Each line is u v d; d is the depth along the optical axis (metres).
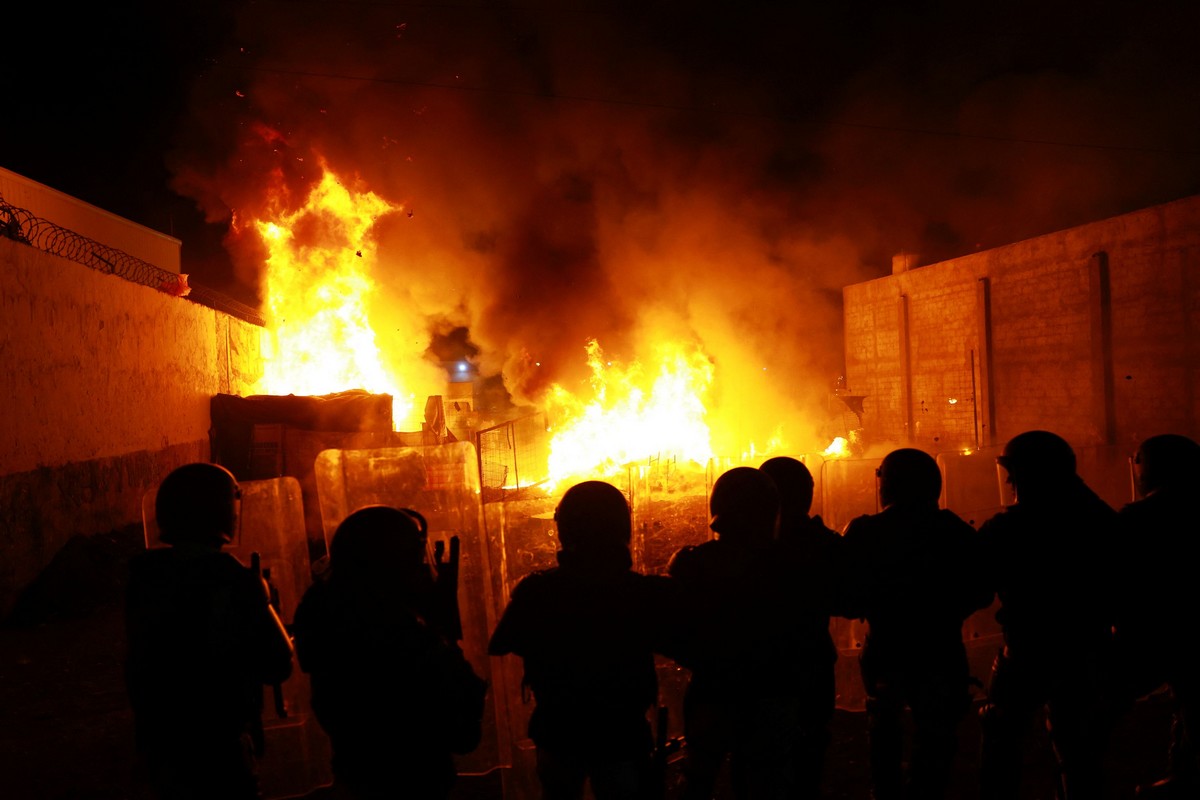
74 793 4.79
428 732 2.86
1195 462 3.82
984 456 6.78
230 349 18.42
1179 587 3.67
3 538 9.04
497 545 4.84
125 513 12.27
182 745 2.93
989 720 3.87
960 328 24.25
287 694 4.74
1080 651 3.71
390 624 2.88
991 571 3.77
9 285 9.41
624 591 3.08
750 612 3.33
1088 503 3.79
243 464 15.68
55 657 7.64
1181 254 17.69
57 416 10.45
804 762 3.59
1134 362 18.80
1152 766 4.70
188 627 2.94
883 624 3.76
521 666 4.56
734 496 3.41
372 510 2.99
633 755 3.03
